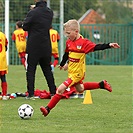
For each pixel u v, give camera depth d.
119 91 23.17
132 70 38.53
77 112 15.99
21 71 36.19
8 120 14.36
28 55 19.77
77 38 15.48
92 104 18.16
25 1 46.91
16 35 31.22
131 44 49.25
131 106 17.56
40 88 24.56
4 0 43.84
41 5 19.78
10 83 26.91
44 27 19.70
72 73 15.32
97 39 48.38
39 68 39.41
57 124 13.64
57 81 28.41
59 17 48.09
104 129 12.84
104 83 15.92
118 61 49.19
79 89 15.84
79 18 53.12
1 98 19.75
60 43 44.75
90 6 58.00
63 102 18.77
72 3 50.62
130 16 58.50
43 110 14.45
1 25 44.00
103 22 56.91
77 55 15.30
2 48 19.47
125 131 12.56
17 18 46.78
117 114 15.52
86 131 12.53
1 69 19.55
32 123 13.82
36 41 19.64
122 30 49.00
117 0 59.78
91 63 48.84
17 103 18.47
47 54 19.88
